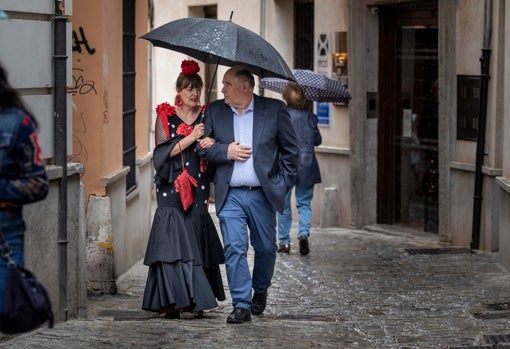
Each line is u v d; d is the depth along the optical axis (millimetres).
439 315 11344
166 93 28203
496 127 16359
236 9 25141
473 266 15336
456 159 17719
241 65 10875
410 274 14672
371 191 20594
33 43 9602
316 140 16688
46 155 9898
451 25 17625
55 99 10000
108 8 13672
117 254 14273
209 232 10977
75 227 10469
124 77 15383
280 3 23203
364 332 10156
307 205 16812
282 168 10766
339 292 13164
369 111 20422
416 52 19641
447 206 17891
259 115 10602
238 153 10438
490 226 16625
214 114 10688
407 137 20000
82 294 10688
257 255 10891
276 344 9352
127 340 9375
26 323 6488
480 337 9914
